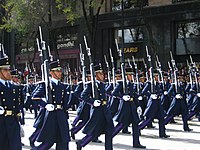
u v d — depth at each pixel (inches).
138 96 472.4
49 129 293.9
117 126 374.6
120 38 1114.1
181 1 996.6
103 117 330.0
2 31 1144.8
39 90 304.7
